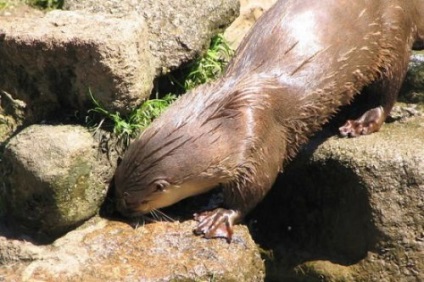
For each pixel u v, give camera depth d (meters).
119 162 15.44
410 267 15.51
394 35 17.05
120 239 14.86
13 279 14.12
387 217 15.61
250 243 15.30
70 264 14.38
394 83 17.25
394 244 15.58
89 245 14.71
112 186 15.41
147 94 15.65
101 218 15.33
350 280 15.80
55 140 14.58
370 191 15.73
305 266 16.36
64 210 14.55
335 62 16.22
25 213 14.73
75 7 16.95
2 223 14.99
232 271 14.72
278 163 15.89
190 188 15.20
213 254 14.83
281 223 17.05
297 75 15.93
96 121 15.31
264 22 16.42
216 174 15.16
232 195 15.55
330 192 16.34
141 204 15.06
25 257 14.48
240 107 15.37
